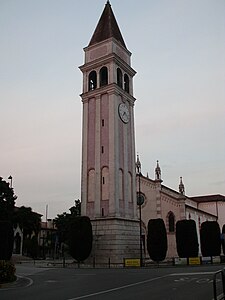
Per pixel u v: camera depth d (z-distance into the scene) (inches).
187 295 661.9
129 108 2089.1
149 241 1786.4
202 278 982.4
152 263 1802.4
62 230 3304.6
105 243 1734.7
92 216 1836.9
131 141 2039.9
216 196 3302.2
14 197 2522.1
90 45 2148.1
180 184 2364.7
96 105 1996.8
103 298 631.8
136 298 627.8
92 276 1114.1
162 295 664.4
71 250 1691.7
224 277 512.1
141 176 2433.6
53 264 1883.6
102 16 2241.6
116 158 1851.6
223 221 3083.2
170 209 2283.5
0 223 1213.7
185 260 1780.3
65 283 922.1
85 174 1935.3
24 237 3024.1
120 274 1162.6
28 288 829.8
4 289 820.6
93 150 1941.4
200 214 2650.1
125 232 1787.6
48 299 629.9
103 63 2039.9
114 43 2073.1
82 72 2128.4
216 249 1978.3
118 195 1815.9
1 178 2496.3
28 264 2037.4
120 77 2082.9
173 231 2236.7
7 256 1195.3
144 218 2335.1
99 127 1946.4
